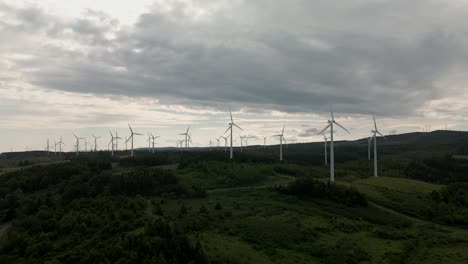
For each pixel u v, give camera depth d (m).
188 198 121.56
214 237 74.06
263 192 127.50
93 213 96.06
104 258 61.25
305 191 124.44
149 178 133.88
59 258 68.62
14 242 77.81
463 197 119.12
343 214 104.50
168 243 62.16
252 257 65.94
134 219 87.38
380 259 71.44
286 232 80.88
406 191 128.50
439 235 89.62
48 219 91.81
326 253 71.50
